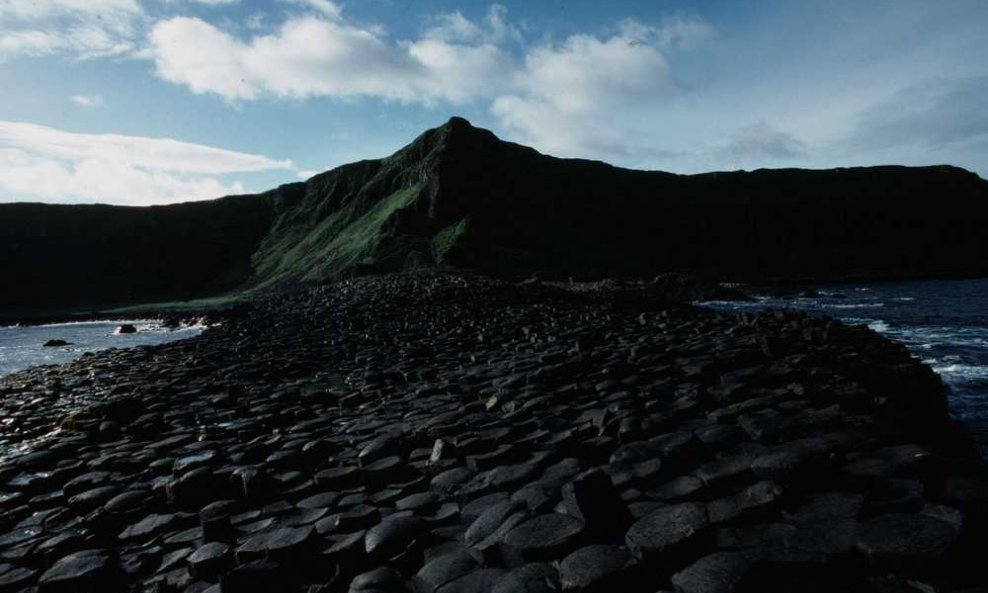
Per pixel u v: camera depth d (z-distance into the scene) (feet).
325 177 374.02
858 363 38.42
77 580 19.66
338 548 19.13
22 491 29.19
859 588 13.73
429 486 24.12
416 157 313.12
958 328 94.17
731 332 54.24
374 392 41.70
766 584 13.93
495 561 17.43
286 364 57.00
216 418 39.65
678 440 23.88
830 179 355.97
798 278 244.01
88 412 41.11
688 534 16.12
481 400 37.06
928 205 331.36
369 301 108.47
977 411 45.98
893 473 18.25
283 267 296.10
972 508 15.33
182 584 19.16
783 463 18.54
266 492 25.48
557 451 24.88
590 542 17.04
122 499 25.71
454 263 213.05
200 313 163.84
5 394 55.57
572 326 67.51
